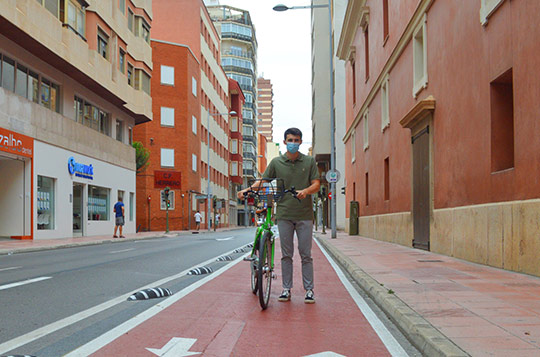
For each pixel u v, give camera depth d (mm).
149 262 11570
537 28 7738
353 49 29938
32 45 20812
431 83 13469
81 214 27516
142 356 4012
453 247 11438
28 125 21375
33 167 21812
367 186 25984
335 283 8461
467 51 10719
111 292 7090
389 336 4797
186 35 53812
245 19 91750
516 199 8469
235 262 11742
